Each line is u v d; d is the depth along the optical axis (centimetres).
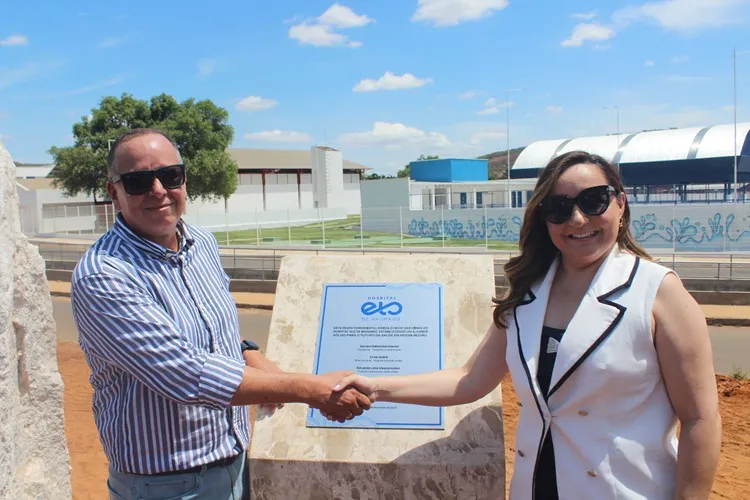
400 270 354
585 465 221
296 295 354
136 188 244
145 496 246
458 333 329
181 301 253
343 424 310
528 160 5319
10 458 253
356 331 335
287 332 342
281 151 7125
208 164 4444
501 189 4381
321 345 333
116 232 252
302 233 4050
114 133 4272
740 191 4672
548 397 229
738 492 480
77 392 857
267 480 304
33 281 284
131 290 236
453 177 5297
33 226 4559
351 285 351
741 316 1422
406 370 320
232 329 276
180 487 248
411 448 298
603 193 226
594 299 225
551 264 250
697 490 211
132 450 244
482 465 290
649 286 219
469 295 340
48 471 289
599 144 5009
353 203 7400
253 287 2031
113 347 233
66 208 4375
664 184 4700
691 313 213
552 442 230
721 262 2278
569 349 223
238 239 3703
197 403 236
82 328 239
